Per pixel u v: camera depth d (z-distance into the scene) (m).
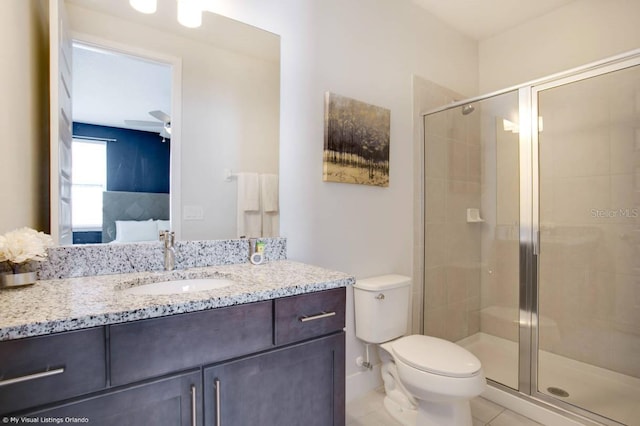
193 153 1.41
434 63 2.44
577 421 1.61
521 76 2.58
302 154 1.73
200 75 1.43
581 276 2.05
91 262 1.18
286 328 1.03
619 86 1.81
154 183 1.32
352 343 1.93
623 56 1.69
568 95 1.95
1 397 0.64
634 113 1.79
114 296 0.89
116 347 0.75
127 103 1.27
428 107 2.39
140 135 1.29
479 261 2.47
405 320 1.98
